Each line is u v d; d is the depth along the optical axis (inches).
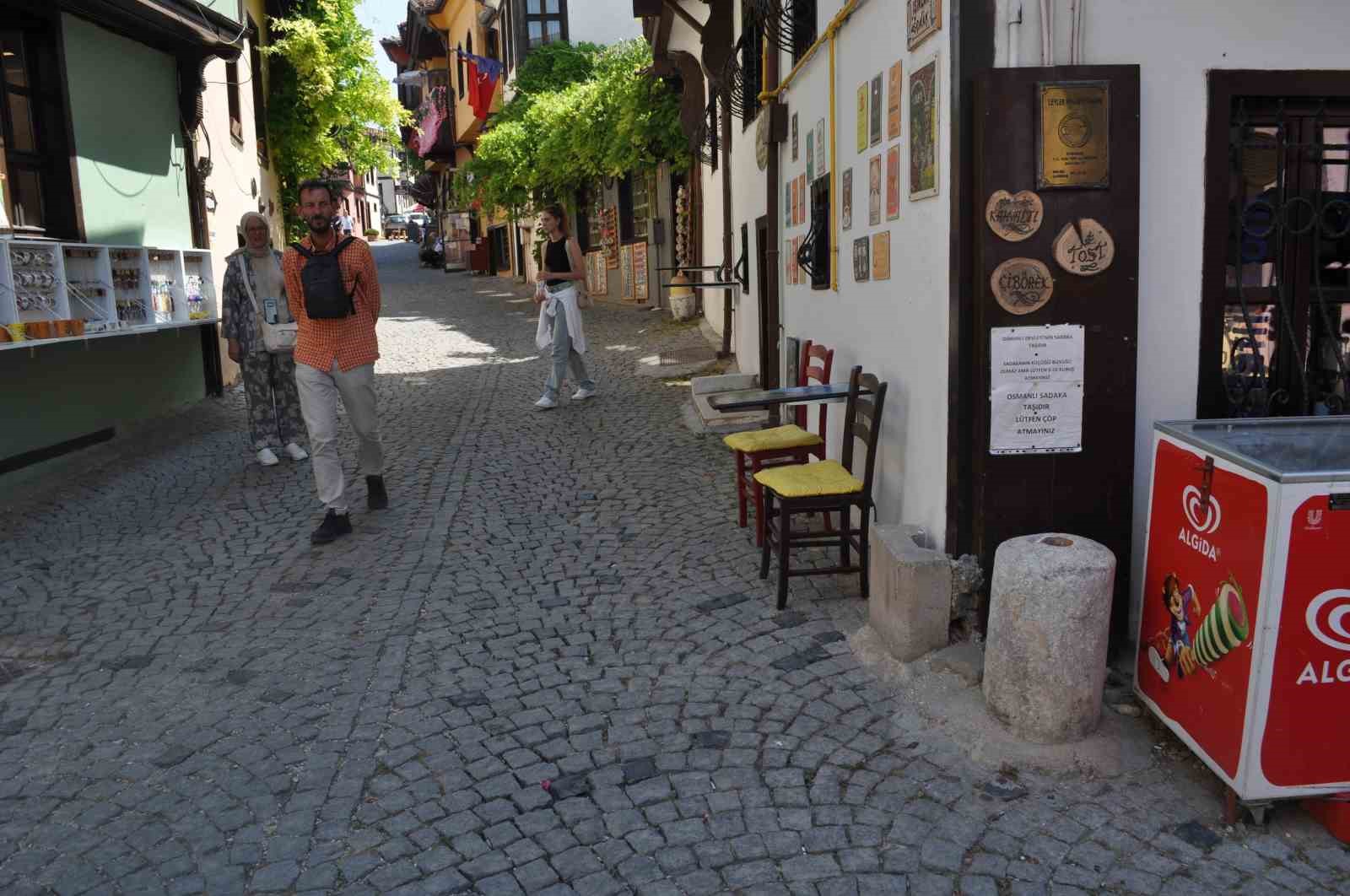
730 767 129.1
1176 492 123.5
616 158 584.7
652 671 157.0
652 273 681.6
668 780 126.5
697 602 183.8
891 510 182.4
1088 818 115.9
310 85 589.9
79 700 152.1
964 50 138.9
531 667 159.8
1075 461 143.9
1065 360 141.1
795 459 213.9
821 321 239.5
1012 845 111.9
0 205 260.5
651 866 110.1
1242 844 111.0
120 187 330.3
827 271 233.3
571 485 266.5
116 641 173.3
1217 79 141.6
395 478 279.6
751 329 376.2
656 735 137.6
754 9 298.8
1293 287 154.8
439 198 1544.0
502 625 176.9
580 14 845.2
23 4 285.7
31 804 125.0
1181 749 128.0
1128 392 142.6
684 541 218.4
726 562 203.9
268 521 241.8
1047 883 105.8
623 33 850.8
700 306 577.3
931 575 147.4
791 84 273.6
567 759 132.3
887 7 174.9
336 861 112.7
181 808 123.6
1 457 258.1
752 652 161.6
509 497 257.3
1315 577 105.0
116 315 288.4
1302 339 156.0
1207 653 116.3
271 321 289.9
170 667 162.9
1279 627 105.9
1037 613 125.0
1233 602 111.2
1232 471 111.5
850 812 118.6
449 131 1268.5
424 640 171.5
